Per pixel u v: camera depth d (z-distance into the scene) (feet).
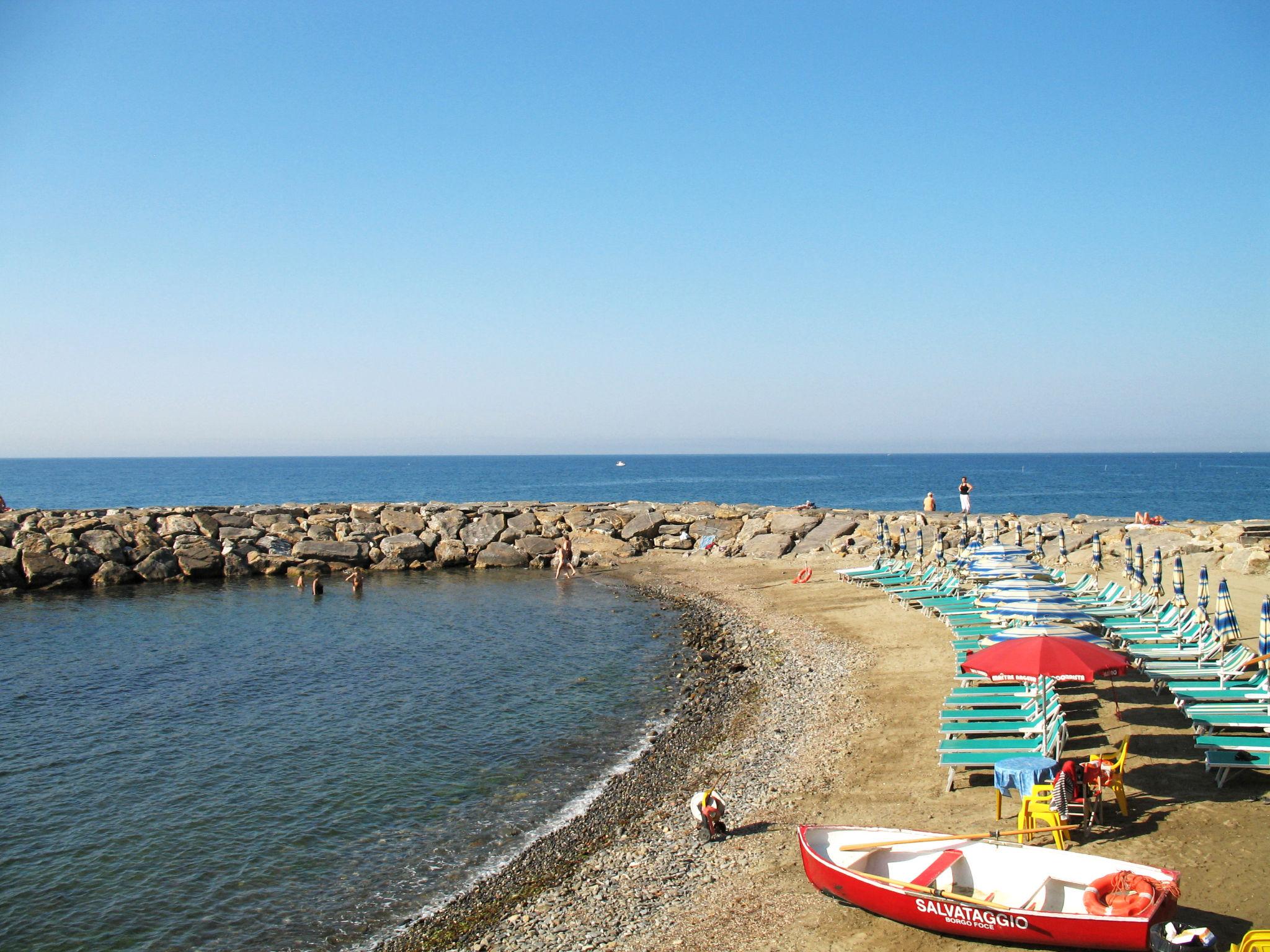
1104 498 306.55
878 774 43.98
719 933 30.94
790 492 359.46
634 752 54.39
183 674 72.84
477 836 42.70
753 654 76.79
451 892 37.27
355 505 151.02
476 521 147.54
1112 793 35.91
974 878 29.81
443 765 52.08
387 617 98.27
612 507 155.43
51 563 117.50
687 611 100.22
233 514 141.38
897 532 124.98
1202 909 27.35
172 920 35.40
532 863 39.45
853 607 89.81
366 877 38.73
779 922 30.99
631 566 133.49
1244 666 44.86
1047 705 43.50
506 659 78.18
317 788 48.57
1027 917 26.07
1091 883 27.37
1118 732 44.57
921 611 83.15
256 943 33.73
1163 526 110.01
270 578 127.65
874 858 31.50
